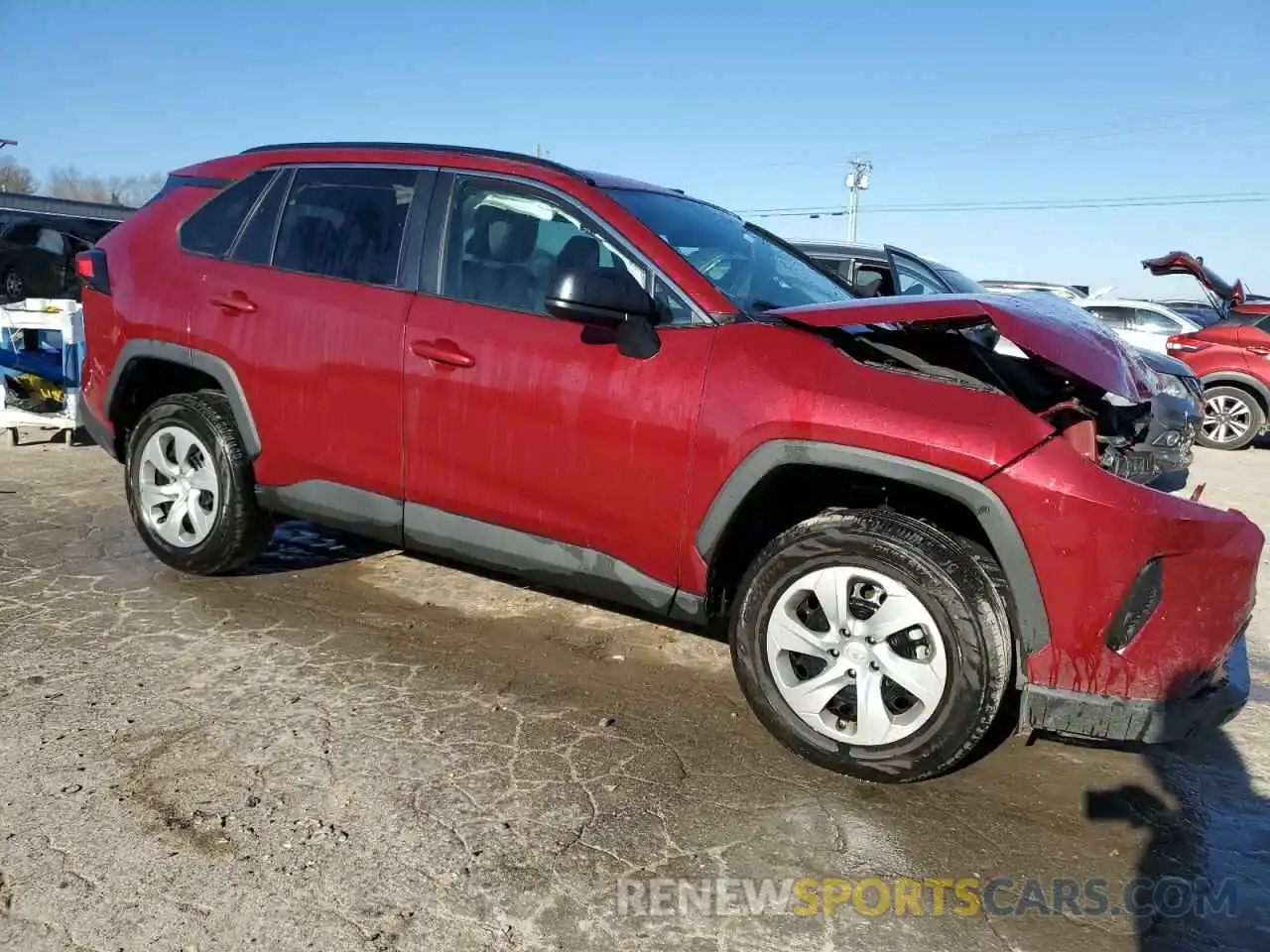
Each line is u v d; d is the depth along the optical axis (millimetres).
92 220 15820
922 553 2738
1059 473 2619
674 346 3094
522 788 2822
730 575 3234
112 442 4488
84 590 4211
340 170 3910
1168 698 2645
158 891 2314
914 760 2809
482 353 3383
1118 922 2383
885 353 3025
